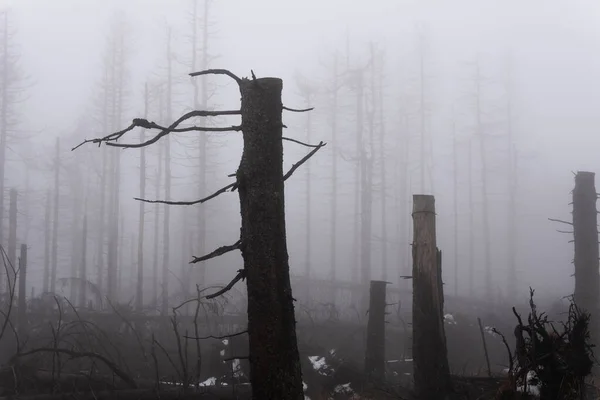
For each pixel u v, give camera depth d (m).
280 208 6.00
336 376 13.51
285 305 5.89
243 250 6.02
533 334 8.09
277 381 5.75
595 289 15.52
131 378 11.47
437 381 10.54
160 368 14.76
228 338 14.93
